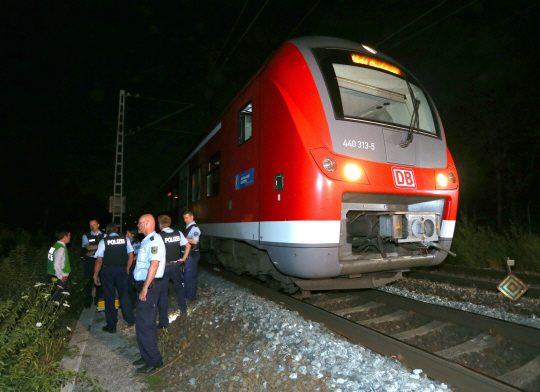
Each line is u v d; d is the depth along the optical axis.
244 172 6.47
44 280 6.39
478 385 2.92
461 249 9.28
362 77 5.61
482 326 4.26
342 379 3.15
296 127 5.02
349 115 5.15
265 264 6.50
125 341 5.08
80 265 8.51
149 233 4.32
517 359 3.70
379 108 5.78
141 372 4.07
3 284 5.32
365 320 4.99
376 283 5.82
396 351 3.63
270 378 3.37
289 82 5.37
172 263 5.53
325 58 5.37
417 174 5.41
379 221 5.43
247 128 6.57
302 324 4.49
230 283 7.67
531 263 8.04
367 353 3.66
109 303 5.45
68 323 5.75
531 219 23.05
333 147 4.87
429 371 3.27
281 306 5.60
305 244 4.76
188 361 4.12
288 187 5.01
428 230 5.39
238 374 3.50
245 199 6.37
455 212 5.86
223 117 7.99
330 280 5.70
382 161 5.14
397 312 5.33
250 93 6.48
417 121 5.51
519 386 3.13
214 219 8.19
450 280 7.28
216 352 4.11
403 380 3.06
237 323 4.80
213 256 9.80
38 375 3.28
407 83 5.72
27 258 7.21
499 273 7.59
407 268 6.11
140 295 4.09
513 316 4.87
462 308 5.40
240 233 6.56
